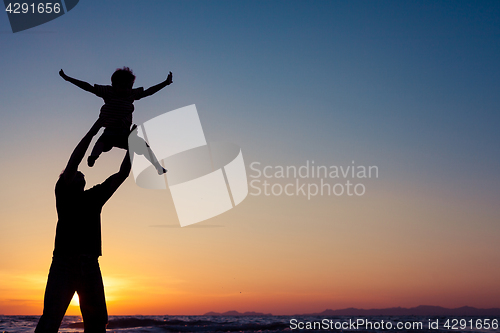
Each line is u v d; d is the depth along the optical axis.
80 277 3.08
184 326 22.09
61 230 3.09
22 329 15.45
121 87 3.54
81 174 3.33
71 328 17.75
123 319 27.23
